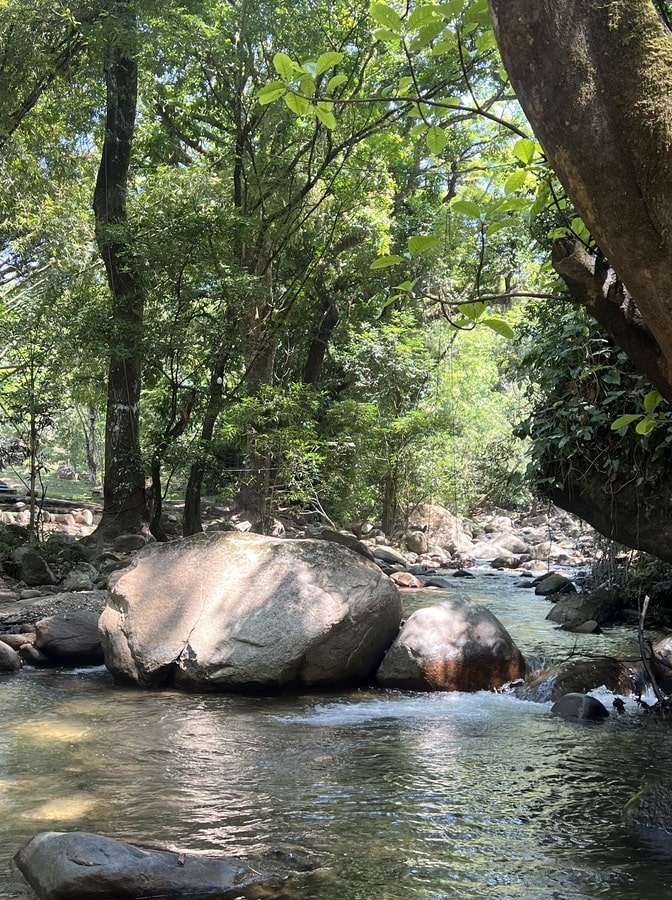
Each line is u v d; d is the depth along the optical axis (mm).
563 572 15562
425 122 3395
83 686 6891
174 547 7590
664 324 2465
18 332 14242
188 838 3766
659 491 7410
